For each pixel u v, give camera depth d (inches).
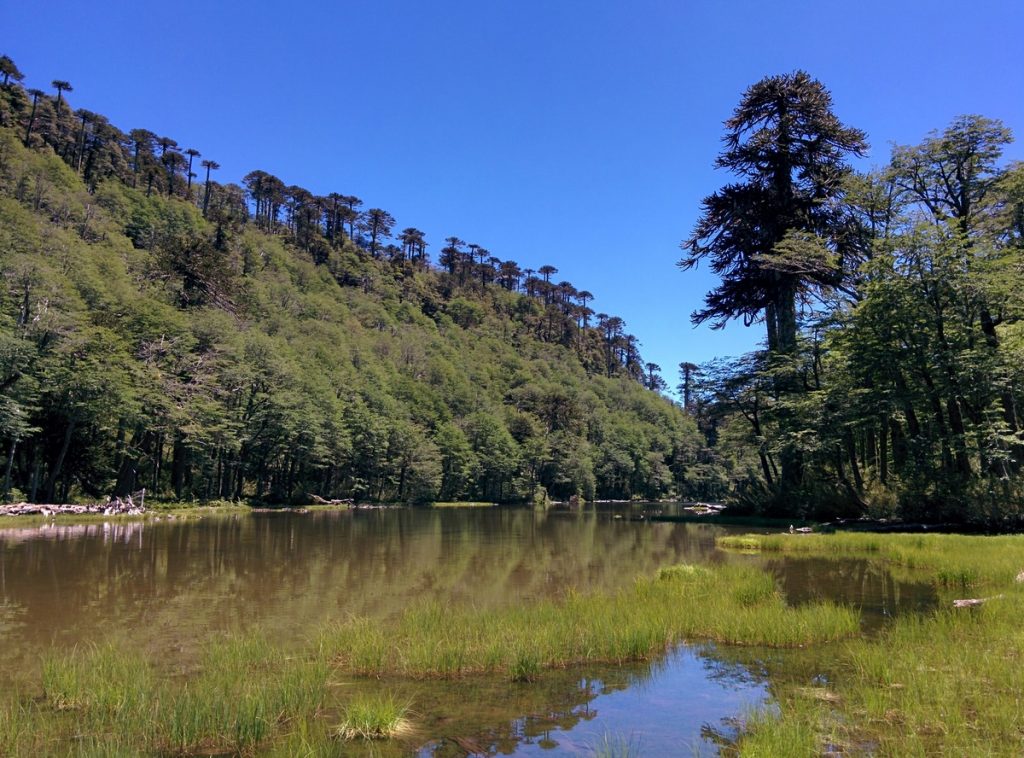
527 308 7440.9
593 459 4013.3
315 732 222.1
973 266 956.0
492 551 805.2
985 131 1159.0
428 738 216.8
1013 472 958.4
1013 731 202.5
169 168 5073.8
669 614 377.1
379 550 804.0
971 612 366.0
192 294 2271.2
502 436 3353.8
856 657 285.3
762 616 363.9
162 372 1696.6
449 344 5310.0
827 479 1268.5
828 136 1362.0
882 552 702.5
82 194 3331.7
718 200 1425.9
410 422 3019.2
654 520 1552.7
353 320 4480.8
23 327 1331.2
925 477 999.6
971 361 931.3
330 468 2501.2
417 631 340.8
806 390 1320.1
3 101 3909.9
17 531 968.9
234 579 560.1
